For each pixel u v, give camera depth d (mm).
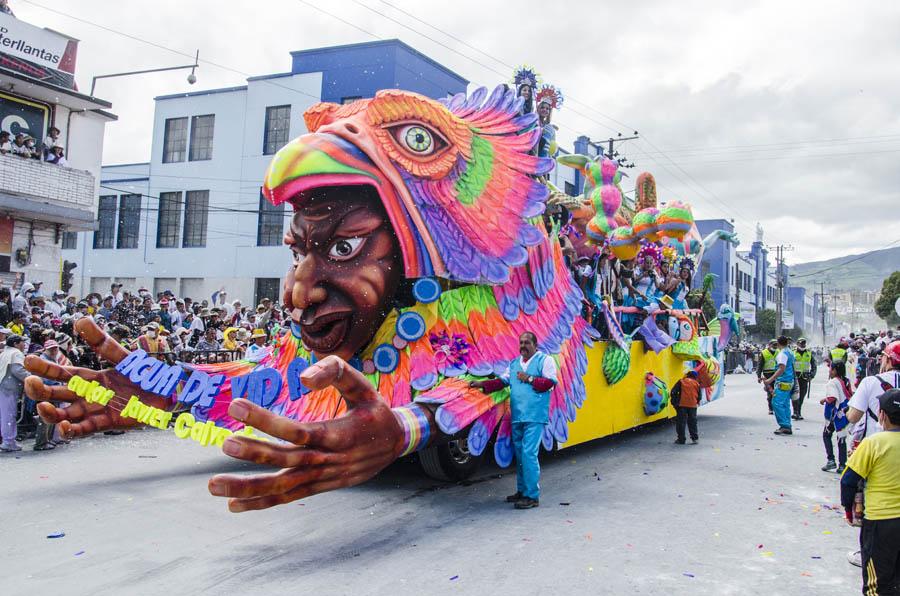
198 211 29922
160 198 30422
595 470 8648
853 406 5859
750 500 7152
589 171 9758
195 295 29703
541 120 8992
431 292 6684
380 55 26172
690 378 11047
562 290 8688
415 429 5699
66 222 18125
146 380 6816
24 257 17547
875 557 3824
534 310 7887
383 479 7770
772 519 6414
